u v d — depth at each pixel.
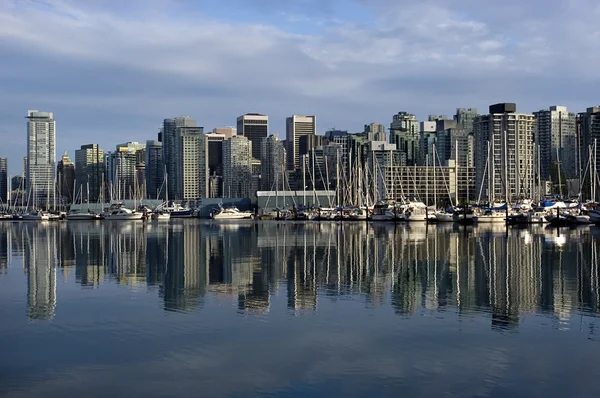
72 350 31.09
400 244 95.25
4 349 31.34
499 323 36.22
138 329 35.28
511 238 106.06
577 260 68.69
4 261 73.56
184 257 76.94
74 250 89.94
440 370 27.64
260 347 31.34
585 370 27.48
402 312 39.53
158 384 26.19
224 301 43.81
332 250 85.75
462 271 59.69
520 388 25.42
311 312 39.72
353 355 29.86
